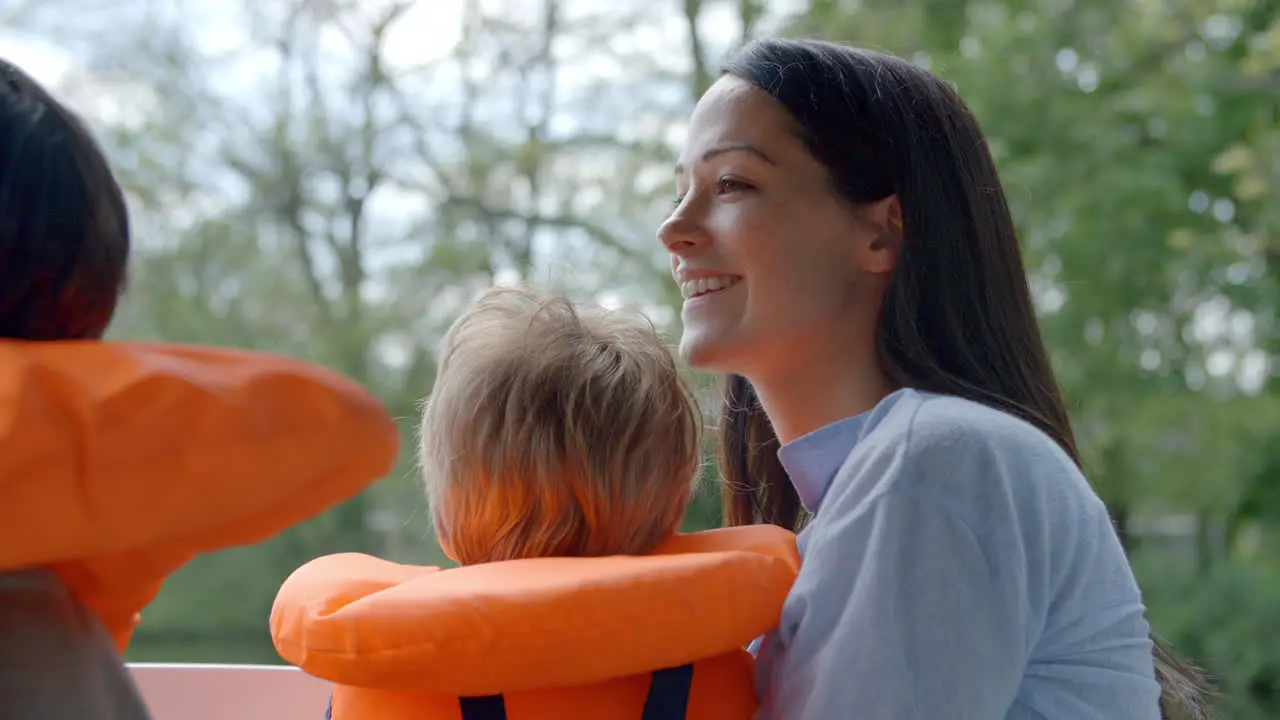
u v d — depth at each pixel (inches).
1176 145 218.1
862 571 33.5
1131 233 208.2
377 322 267.4
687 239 40.5
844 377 40.8
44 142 26.7
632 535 37.9
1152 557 243.0
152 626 234.5
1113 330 214.4
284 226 279.0
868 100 40.4
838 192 40.0
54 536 21.7
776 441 49.1
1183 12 211.8
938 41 227.3
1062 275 211.8
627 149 271.3
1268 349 216.4
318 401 23.4
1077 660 35.8
